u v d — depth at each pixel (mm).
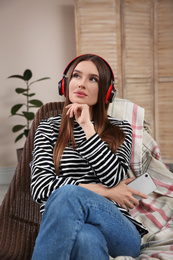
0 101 3424
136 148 1697
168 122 3539
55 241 909
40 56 3459
